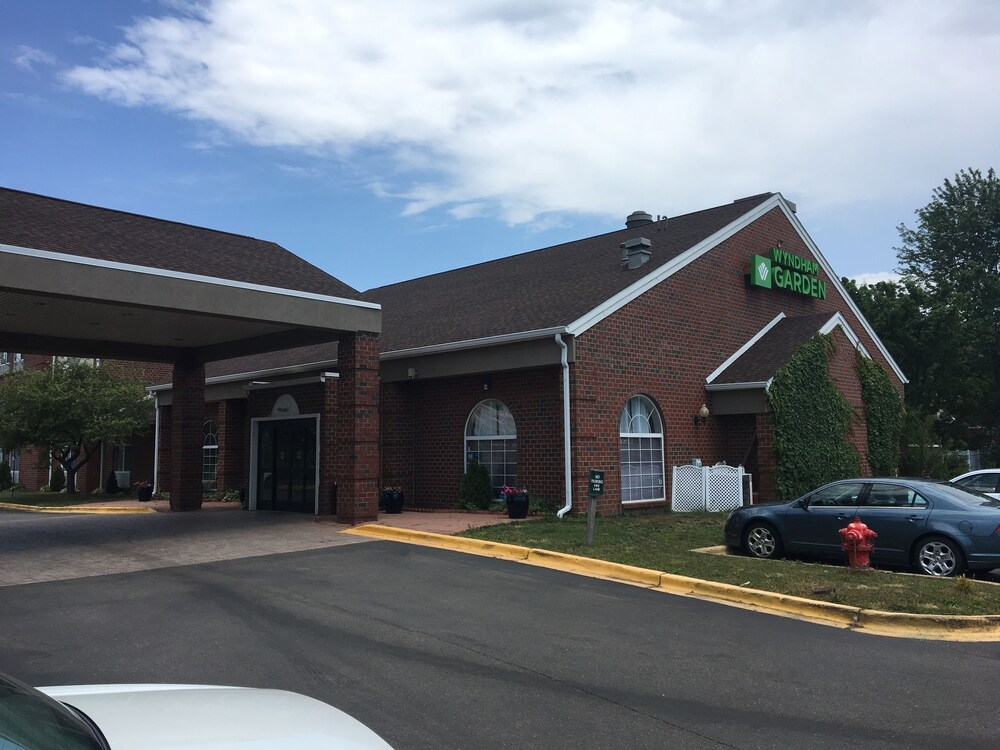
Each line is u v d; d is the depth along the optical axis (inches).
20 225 485.1
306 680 240.2
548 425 649.6
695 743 196.1
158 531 593.6
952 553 410.6
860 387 839.7
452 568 422.9
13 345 695.1
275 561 447.8
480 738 197.2
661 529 562.6
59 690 127.2
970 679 248.8
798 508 466.9
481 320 728.3
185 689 130.0
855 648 283.0
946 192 1566.2
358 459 593.9
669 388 717.3
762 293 844.0
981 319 1309.1
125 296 480.4
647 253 751.1
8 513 931.3
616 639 289.1
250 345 724.7
